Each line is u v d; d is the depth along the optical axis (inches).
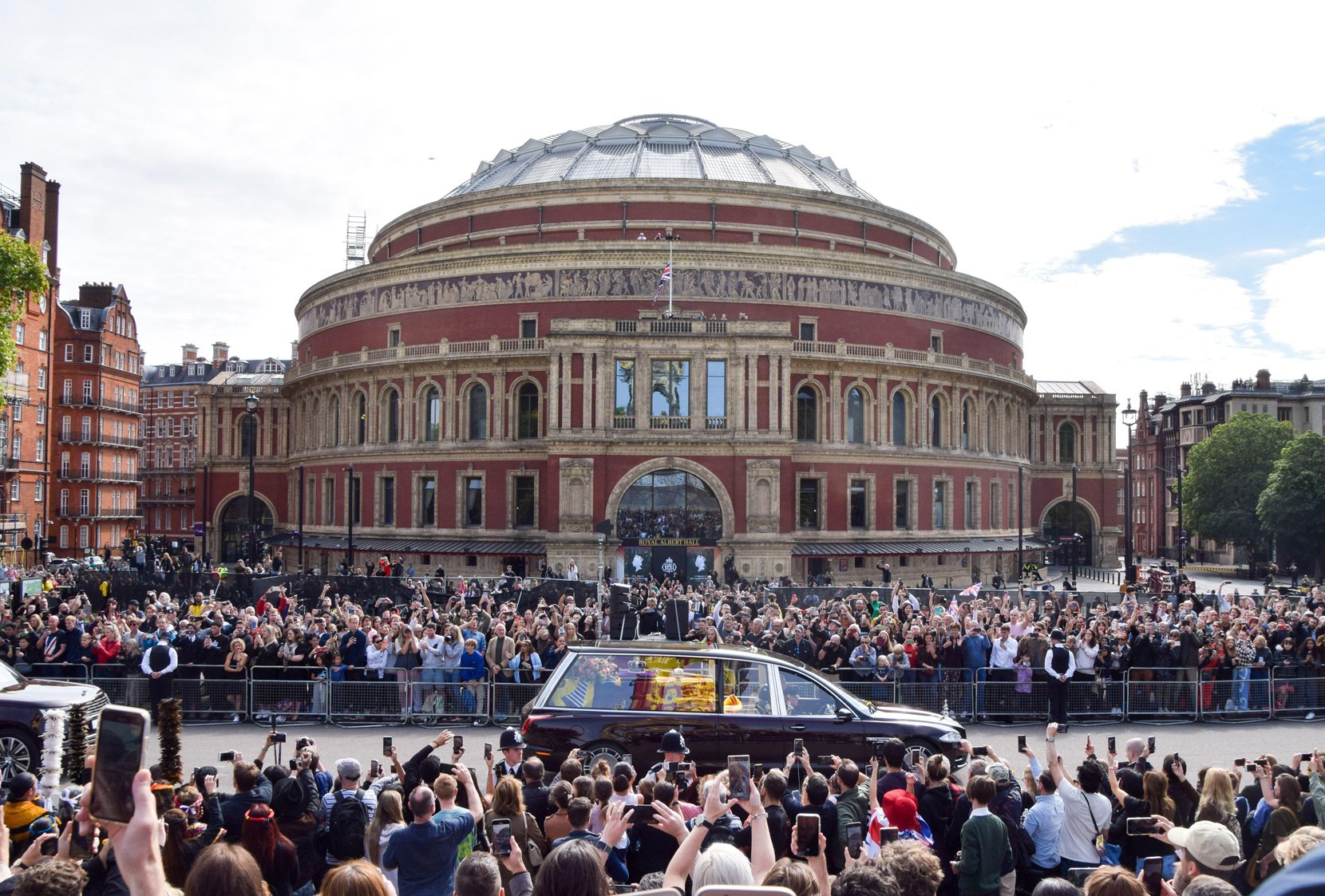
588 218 3262.8
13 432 3978.8
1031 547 3513.8
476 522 3085.6
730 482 2726.4
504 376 3043.8
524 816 542.0
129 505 4881.9
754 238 3272.6
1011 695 1205.1
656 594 1873.8
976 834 527.2
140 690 1184.8
